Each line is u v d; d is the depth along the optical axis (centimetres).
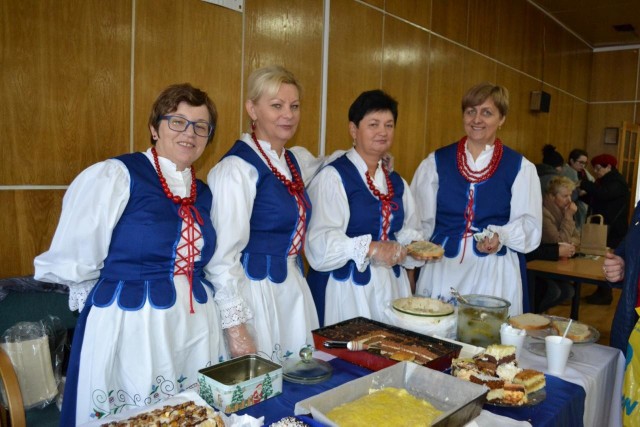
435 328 156
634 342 154
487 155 220
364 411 104
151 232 139
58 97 243
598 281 318
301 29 363
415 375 120
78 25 246
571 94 818
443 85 518
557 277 332
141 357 137
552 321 167
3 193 230
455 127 547
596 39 828
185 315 143
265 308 162
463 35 538
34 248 241
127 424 97
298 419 101
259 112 166
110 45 259
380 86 440
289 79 165
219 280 150
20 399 137
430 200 229
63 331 212
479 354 134
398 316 160
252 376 124
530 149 714
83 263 134
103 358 135
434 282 224
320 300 195
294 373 127
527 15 658
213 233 151
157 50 280
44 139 240
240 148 166
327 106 391
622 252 187
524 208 216
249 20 327
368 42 421
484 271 215
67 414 139
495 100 211
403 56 461
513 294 216
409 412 105
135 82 271
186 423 96
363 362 134
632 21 720
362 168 194
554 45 739
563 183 397
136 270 139
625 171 815
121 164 138
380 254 177
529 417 114
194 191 150
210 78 308
